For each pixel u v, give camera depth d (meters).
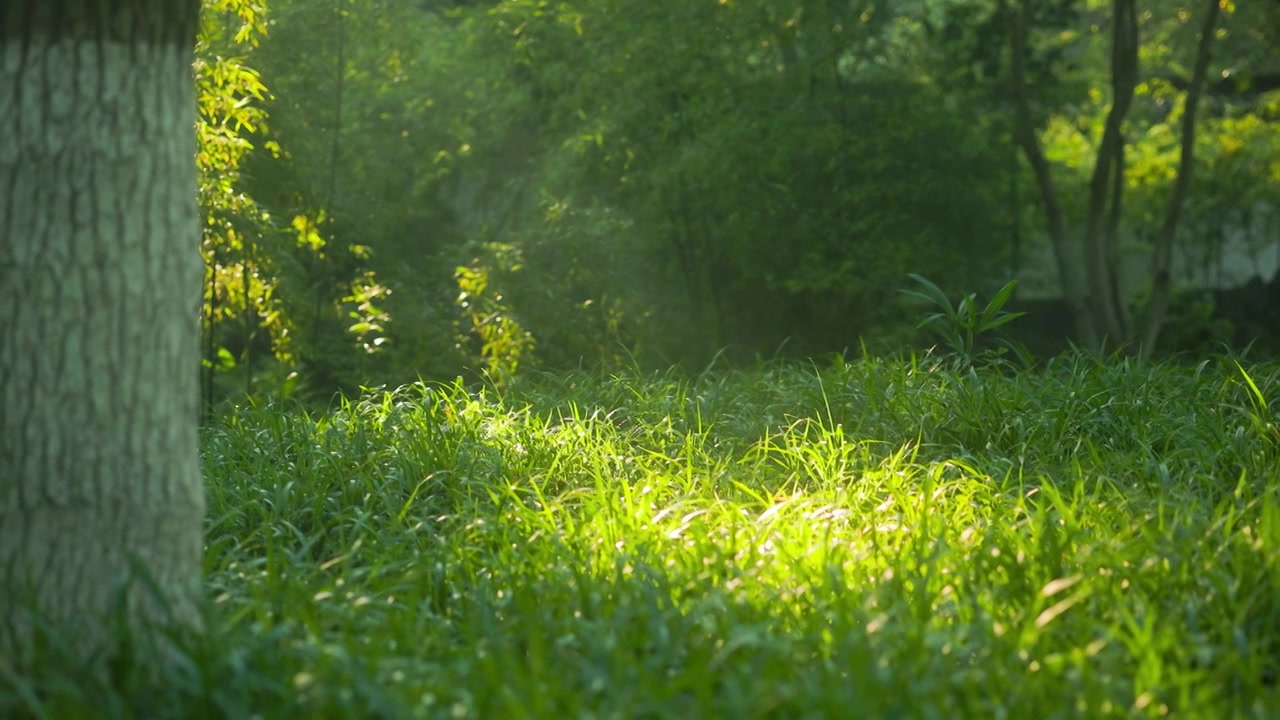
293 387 8.95
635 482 6.55
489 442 6.92
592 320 14.02
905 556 4.79
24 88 3.85
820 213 17.17
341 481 6.39
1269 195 23.33
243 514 6.01
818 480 6.45
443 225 17.83
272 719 3.36
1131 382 7.63
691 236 17.20
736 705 3.23
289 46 13.09
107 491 3.87
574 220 14.16
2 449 3.82
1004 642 3.91
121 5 3.90
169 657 3.79
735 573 4.62
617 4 15.78
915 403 7.35
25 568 3.81
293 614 4.29
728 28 16.00
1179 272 25.17
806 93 17.00
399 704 3.35
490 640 3.91
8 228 3.84
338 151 14.45
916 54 18.36
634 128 16.23
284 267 12.27
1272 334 21.41
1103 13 22.11
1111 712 3.46
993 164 18.02
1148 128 23.30
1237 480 6.02
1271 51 19.84
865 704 3.28
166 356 4.01
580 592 4.45
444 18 18.78
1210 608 4.23
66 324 3.84
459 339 13.81
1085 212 21.23
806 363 9.06
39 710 3.32
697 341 17.08
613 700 3.41
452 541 5.25
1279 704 3.56
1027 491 6.14
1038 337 20.09
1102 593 4.37
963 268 17.41
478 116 17.41
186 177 4.09
